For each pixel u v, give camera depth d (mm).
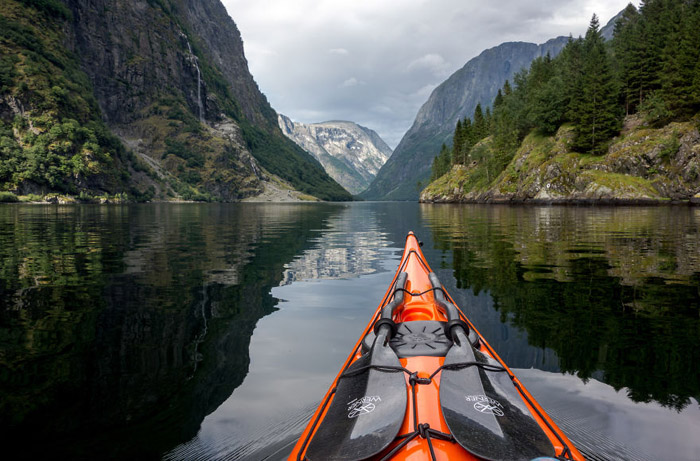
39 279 10242
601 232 19797
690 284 9078
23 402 4250
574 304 7684
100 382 4695
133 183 147750
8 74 117875
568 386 4504
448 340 4133
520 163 78250
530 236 19094
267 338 6305
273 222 34750
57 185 108688
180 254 14625
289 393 4496
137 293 8969
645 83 69188
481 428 2559
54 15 167625
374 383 3195
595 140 64250
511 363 5141
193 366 5211
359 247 17641
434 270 11203
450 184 113938
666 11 82625
